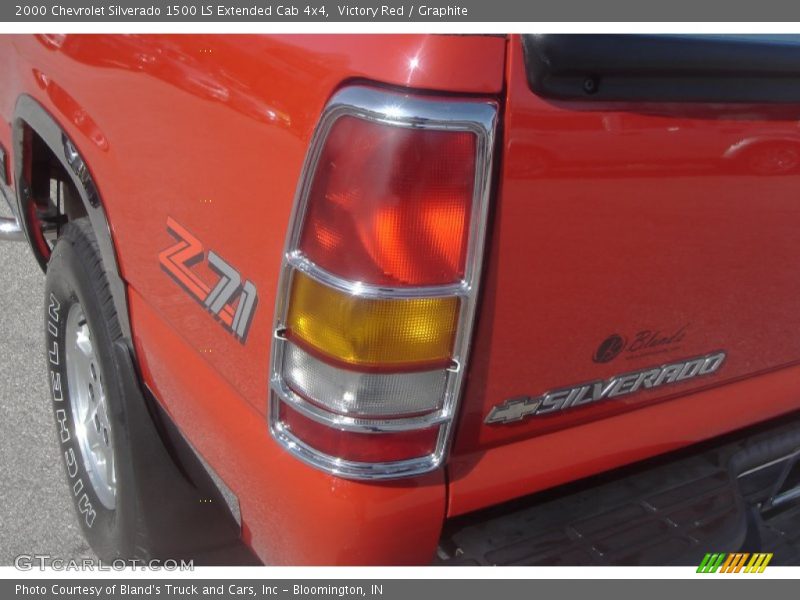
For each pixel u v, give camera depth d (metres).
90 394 2.60
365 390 1.53
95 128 2.14
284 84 1.54
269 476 1.68
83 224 2.41
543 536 1.81
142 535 2.27
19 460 2.86
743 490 2.19
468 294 1.49
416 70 1.39
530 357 1.62
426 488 1.62
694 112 1.58
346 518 1.58
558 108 1.45
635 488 1.97
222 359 1.81
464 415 1.60
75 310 2.51
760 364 2.02
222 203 1.70
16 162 2.73
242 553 2.50
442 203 1.44
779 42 1.61
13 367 3.27
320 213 1.48
